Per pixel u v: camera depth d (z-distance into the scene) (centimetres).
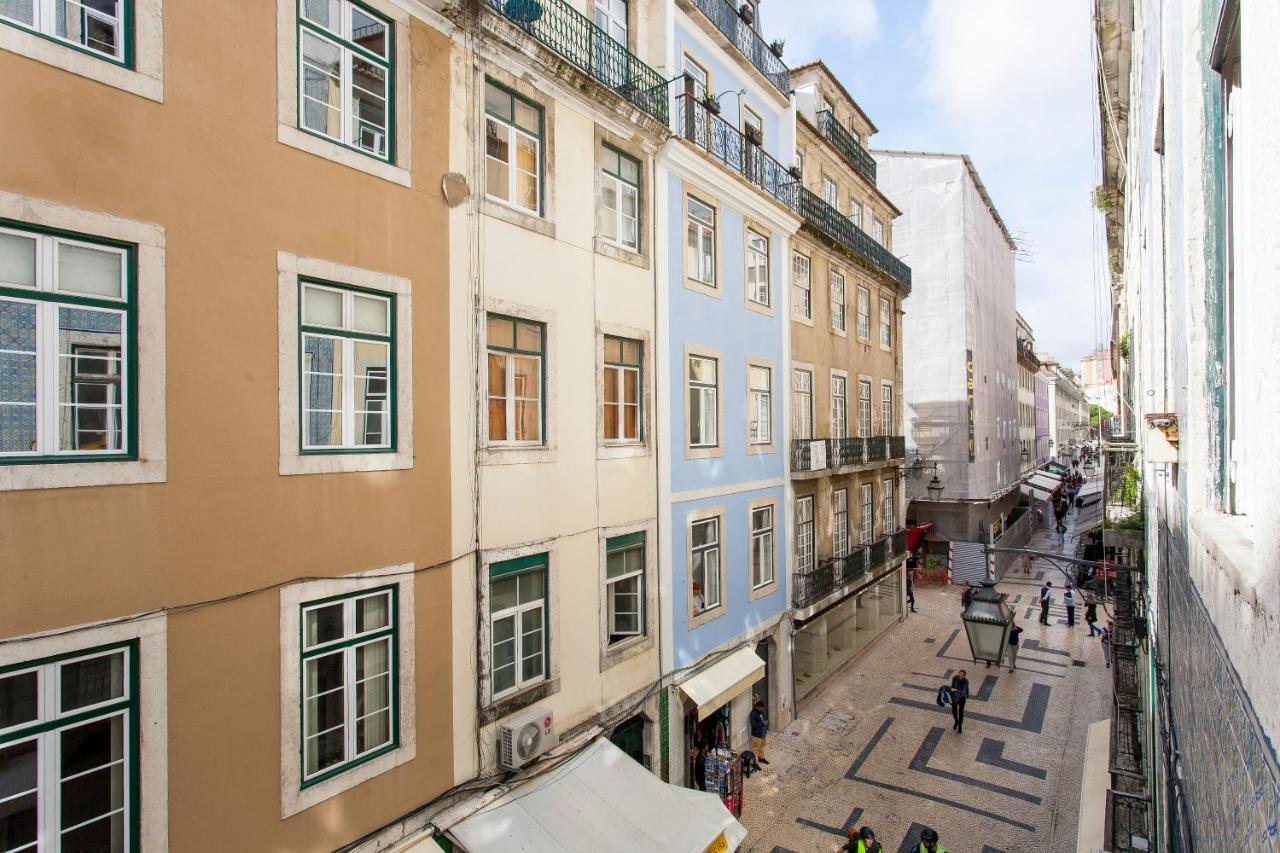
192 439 497
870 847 800
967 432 2578
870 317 1861
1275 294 177
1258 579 200
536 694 773
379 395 634
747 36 1281
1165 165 467
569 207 846
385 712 630
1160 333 606
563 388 830
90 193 450
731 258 1199
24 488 422
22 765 430
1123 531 1120
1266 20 177
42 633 427
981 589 1000
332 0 604
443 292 684
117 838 466
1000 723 1330
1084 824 938
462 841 652
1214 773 292
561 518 820
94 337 462
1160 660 639
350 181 605
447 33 696
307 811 560
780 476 1344
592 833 707
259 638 534
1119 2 823
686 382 1066
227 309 518
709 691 1037
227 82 523
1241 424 284
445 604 677
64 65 441
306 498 566
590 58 869
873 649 1769
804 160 1559
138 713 468
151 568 475
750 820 1009
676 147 1013
